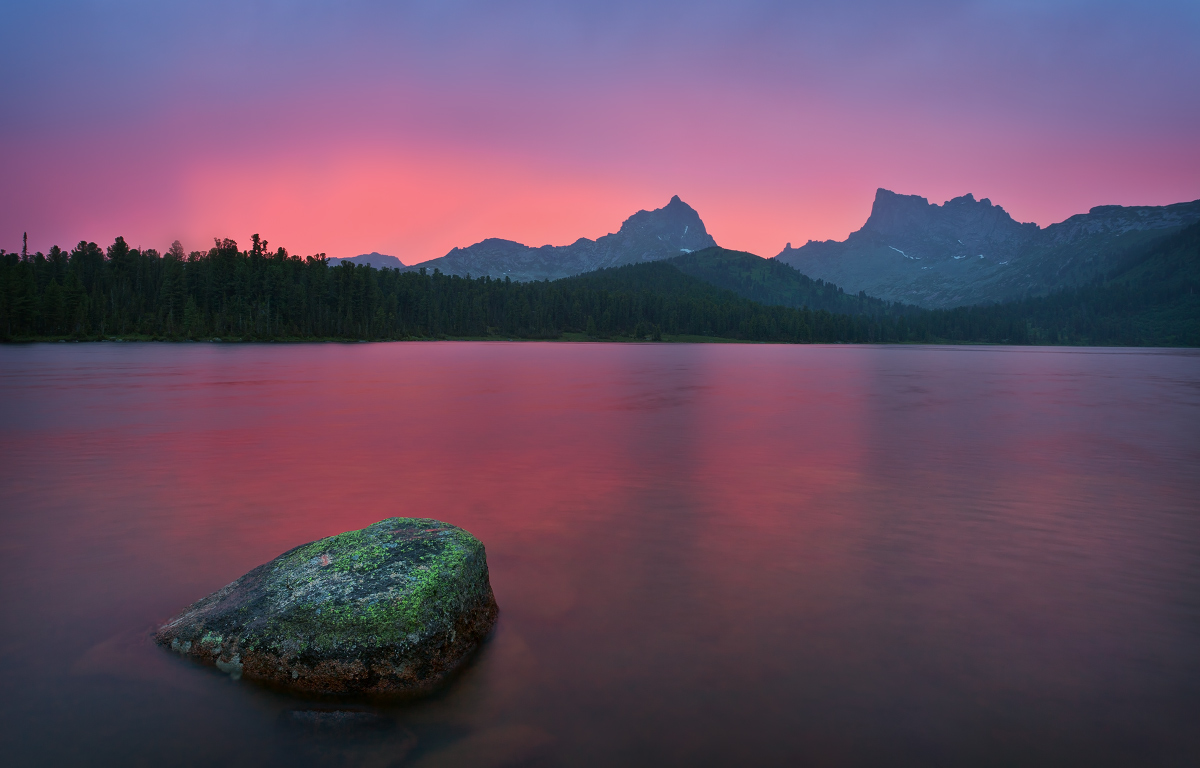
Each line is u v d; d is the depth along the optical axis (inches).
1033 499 626.8
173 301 7047.2
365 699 270.1
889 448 921.5
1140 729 255.4
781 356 5477.4
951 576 418.6
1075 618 355.6
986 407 1519.4
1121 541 494.3
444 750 238.8
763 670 297.3
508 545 474.0
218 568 418.9
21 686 272.1
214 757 232.4
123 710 257.9
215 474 720.3
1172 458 852.0
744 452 880.9
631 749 240.5
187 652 295.3
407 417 1246.9
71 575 403.2
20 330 5871.1
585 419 1231.5
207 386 1935.3
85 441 941.8
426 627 285.0
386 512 564.7
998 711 267.1
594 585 396.8
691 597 379.9
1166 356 6648.6
